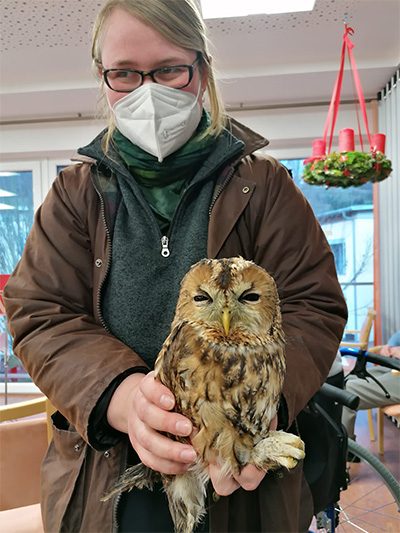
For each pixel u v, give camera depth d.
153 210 0.90
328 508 1.47
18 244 4.28
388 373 2.33
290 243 0.86
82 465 0.80
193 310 0.65
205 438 0.59
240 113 3.75
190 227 0.86
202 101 0.94
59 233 0.87
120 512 0.78
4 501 1.33
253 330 0.64
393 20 2.61
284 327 0.80
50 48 2.79
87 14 2.39
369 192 3.78
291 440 0.58
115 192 0.90
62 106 3.62
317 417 1.20
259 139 0.93
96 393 0.69
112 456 0.78
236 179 0.88
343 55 2.48
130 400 0.67
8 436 1.35
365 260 3.82
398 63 3.04
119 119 0.87
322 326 0.81
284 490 0.78
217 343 0.61
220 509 0.75
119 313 0.84
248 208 0.87
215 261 0.68
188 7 0.85
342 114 3.69
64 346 0.76
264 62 3.10
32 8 2.34
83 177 0.92
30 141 3.93
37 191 4.18
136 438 0.61
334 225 3.86
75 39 2.68
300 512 0.88
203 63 0.92
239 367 0.60
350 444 1.55
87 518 0.78
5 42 2.71
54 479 0.83
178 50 0.83
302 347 0.76
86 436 0.70
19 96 3.37
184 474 0.67
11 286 0.85
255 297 0.65
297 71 3.10
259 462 0.59
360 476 2.29
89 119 3.84
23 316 0.81
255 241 0.88
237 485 0.62
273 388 0.63
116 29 0.81
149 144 0.86
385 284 3.59
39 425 1.39
